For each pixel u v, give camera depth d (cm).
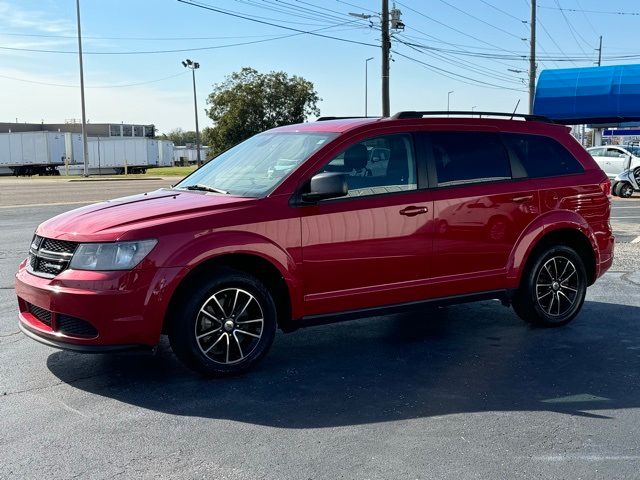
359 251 501
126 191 2795
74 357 526
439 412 412
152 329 438
